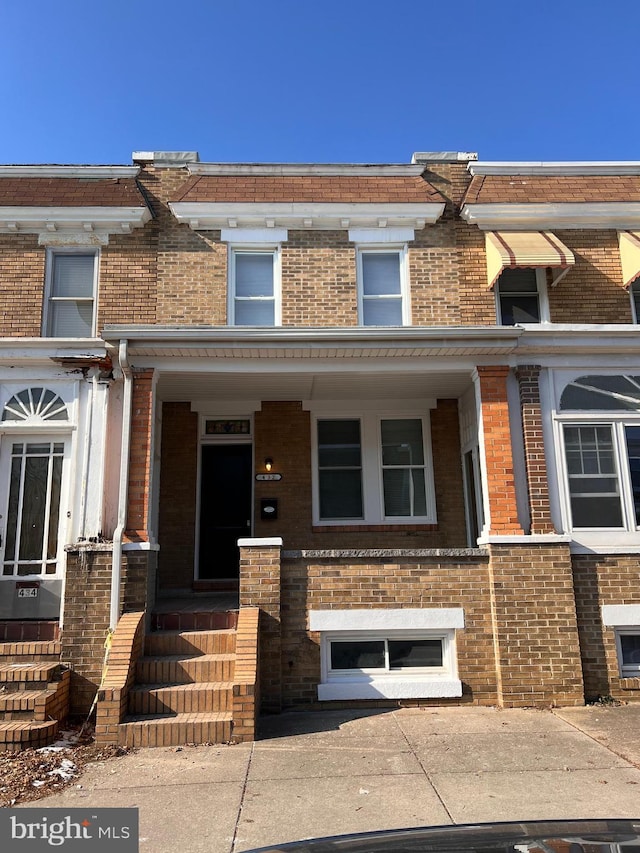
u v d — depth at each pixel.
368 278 10.00
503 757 5.94
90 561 7.86
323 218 9.86
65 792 5.26
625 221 10.12
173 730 6.45
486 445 8.35
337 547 10.13
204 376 8.86
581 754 6.00
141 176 10.04
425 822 4.58
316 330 8.11
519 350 8.49
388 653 7.94
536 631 7.81
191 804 5.00
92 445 8.34
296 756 6.05
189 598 9.88
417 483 10.48
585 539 8.21
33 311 9.42
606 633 7.99
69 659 7.60
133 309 9.52
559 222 10.06
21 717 6.70
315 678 7.70
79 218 9.60
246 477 10.74
